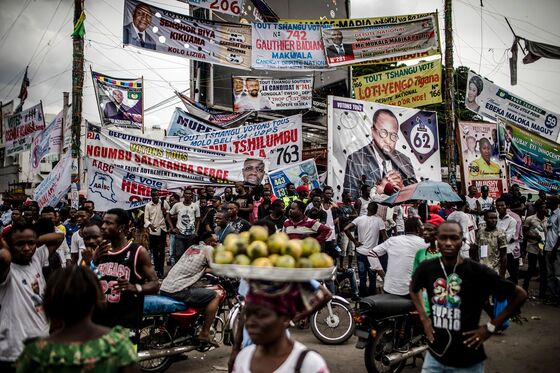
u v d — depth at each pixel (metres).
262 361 2.14
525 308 8.91
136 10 10.60
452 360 3.29
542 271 9.68
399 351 5.38
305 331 7.35
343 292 9.70
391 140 14.20
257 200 11.24
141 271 4.36
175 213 11.13
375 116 14.04
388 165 14.06
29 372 2.12
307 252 2.36
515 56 15.06
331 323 6.74
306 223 7.69
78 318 2.20
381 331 5.26
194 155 11.69
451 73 14.38
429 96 14.94
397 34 13.52
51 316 2.21
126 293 4.29
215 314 5.71
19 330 3.54
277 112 21.22
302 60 12.60
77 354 2.10
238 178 12.05
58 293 2.16
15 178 27.11
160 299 5.38
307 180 12.72
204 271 5.67
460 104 26.41
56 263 6.48
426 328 3.43
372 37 13.27
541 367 5.68
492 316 4.34
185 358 5.65
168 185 11.38
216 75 19.30
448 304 3.33
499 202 9.54
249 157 12.17
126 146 10.96
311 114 22.06
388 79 15.28
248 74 20.08
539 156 17.25
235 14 11.88
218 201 10.78
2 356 3.48
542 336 7.02
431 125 14.86
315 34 12.76
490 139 15.95
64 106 14.94
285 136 13.56
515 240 9.62
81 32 10.58
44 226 4.78
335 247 8.98
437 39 13.78
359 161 13.66
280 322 2.13
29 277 3.71
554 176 17.39
